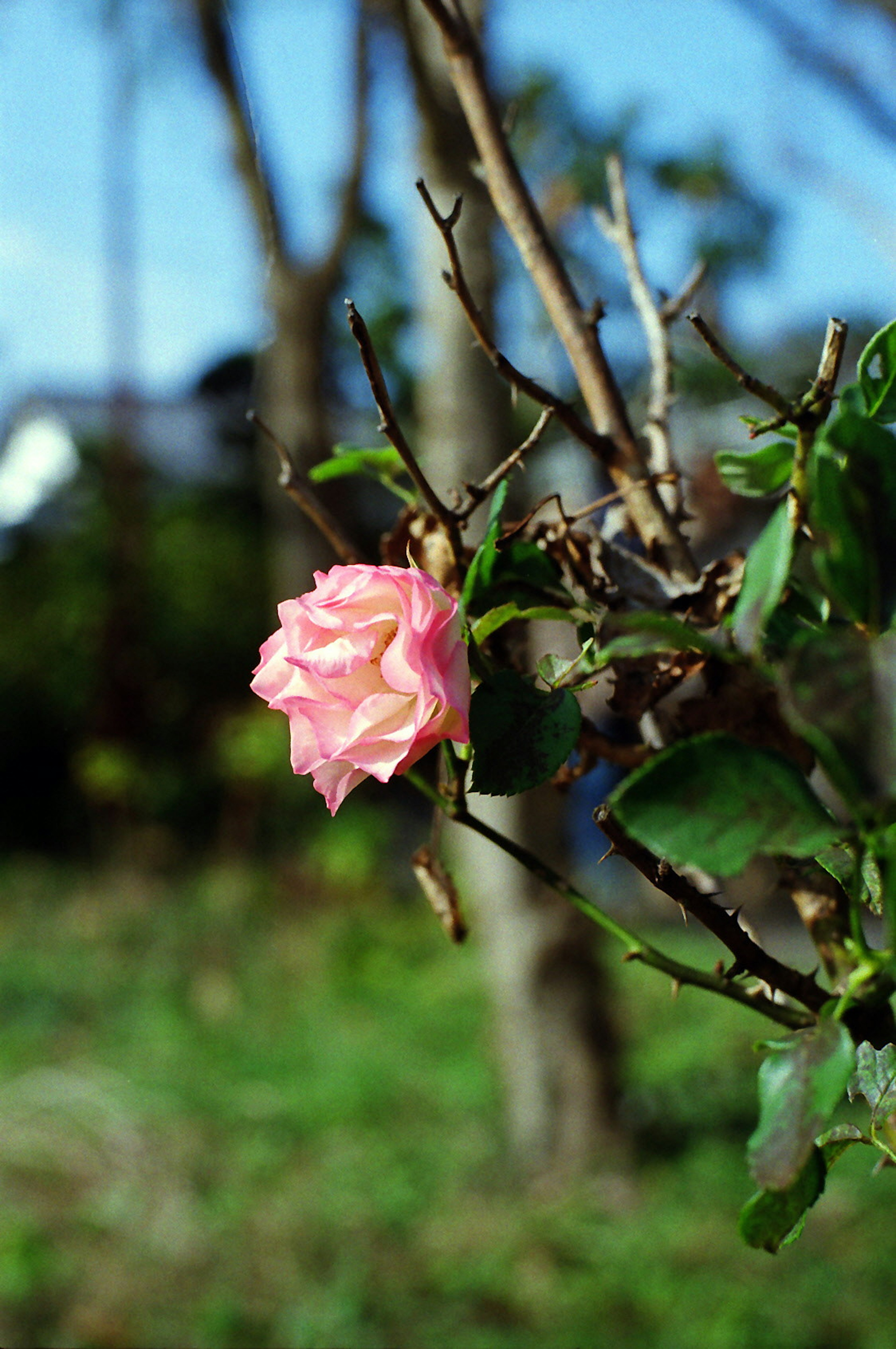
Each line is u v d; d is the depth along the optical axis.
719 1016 5.73
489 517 0.83
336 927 7.50
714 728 0.81
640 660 0.85
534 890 4.37
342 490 7.38
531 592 0.83
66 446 13.04
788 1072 0.58
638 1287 3.63
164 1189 4.30
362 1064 5.41
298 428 6.87
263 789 9.29
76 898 8.49
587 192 2.93
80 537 11.53
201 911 7.80
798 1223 0.66
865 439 0.51
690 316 0.71
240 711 10.09
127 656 10.38
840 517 0.51
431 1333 3.51
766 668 0.56
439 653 0.66
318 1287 3.74
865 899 0.69
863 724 0.50
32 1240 3.93
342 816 8.34
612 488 1.25
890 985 0.63
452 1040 5.82
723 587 0.84
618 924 0.77
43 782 10.98
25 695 10.88
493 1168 4.42
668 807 0.52
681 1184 4.27
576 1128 4.39
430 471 3.84
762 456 0.88
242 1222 4.12
